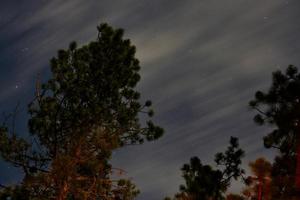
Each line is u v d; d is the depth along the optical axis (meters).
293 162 13.82
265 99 13.84
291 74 13.88
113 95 17.47
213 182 16.75
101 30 18.11
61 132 16.72
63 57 17.55
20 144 16.27
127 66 17.94
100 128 17.08
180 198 17.03
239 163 16.91
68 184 15.71
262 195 12.66
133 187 17.06
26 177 15.63
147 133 17.95
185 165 17.30
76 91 17.20
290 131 14.12
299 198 11.23
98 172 17.14
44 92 17.06
